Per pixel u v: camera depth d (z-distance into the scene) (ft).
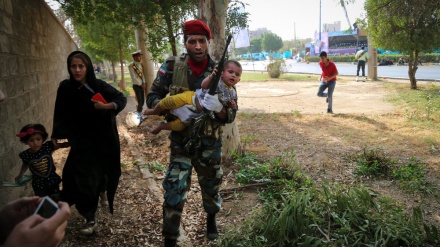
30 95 18.58
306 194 11.82
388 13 37.55
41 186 11.98
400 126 26.37
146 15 25.55
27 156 11.73
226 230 11.61
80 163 11.52
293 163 17.52
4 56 14.11
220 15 17.56
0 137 12.32
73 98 11.66
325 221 10.53
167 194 10.09
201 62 10.44
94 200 11.65
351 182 15.96
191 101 9.81
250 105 39.88
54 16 31.83
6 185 10.71
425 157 19.24
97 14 27.86
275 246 10.04
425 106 32.30
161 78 10.76
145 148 22.86
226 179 16.31
